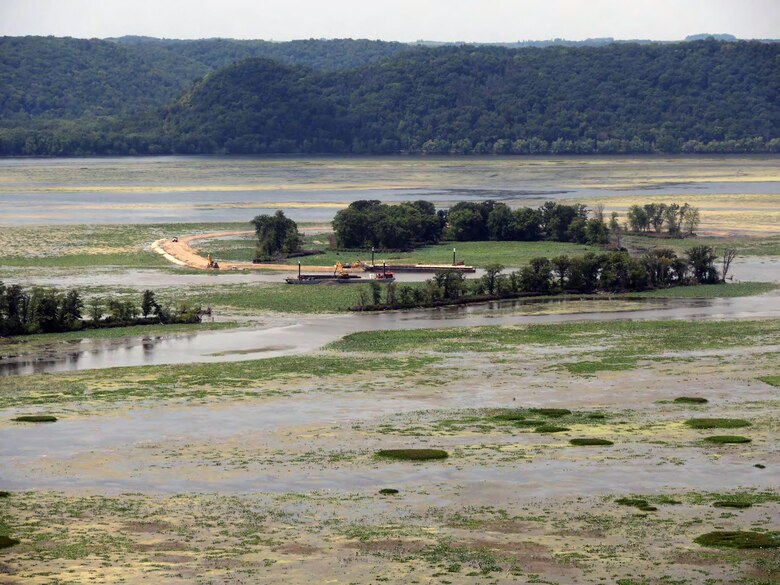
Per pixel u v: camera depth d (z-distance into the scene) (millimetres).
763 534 173125
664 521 180500
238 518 185250
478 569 160375
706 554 165250
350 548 170000
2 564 164125
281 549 170125
